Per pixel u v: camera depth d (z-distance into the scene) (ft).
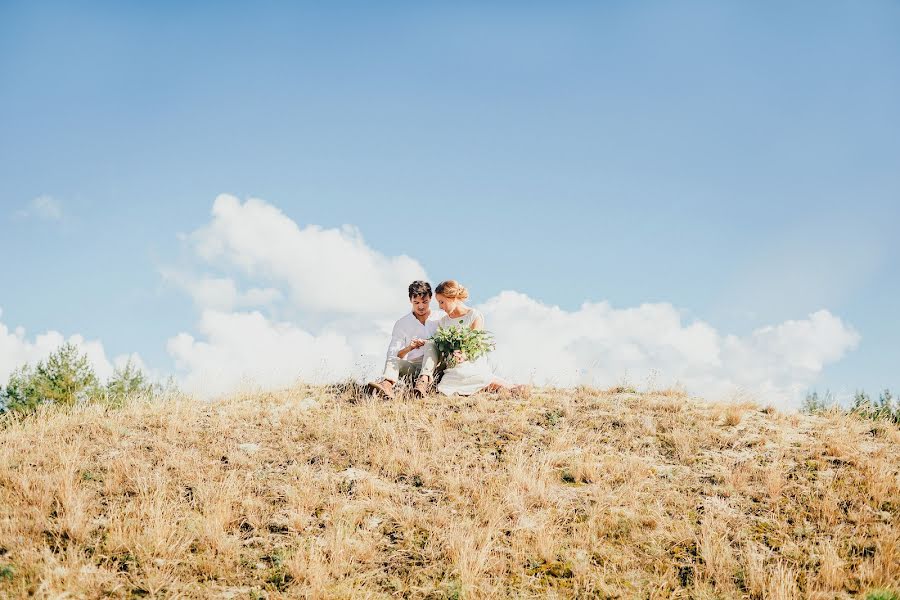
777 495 21.85
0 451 24.84
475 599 16.66
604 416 29.81
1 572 16.38
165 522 19.13
